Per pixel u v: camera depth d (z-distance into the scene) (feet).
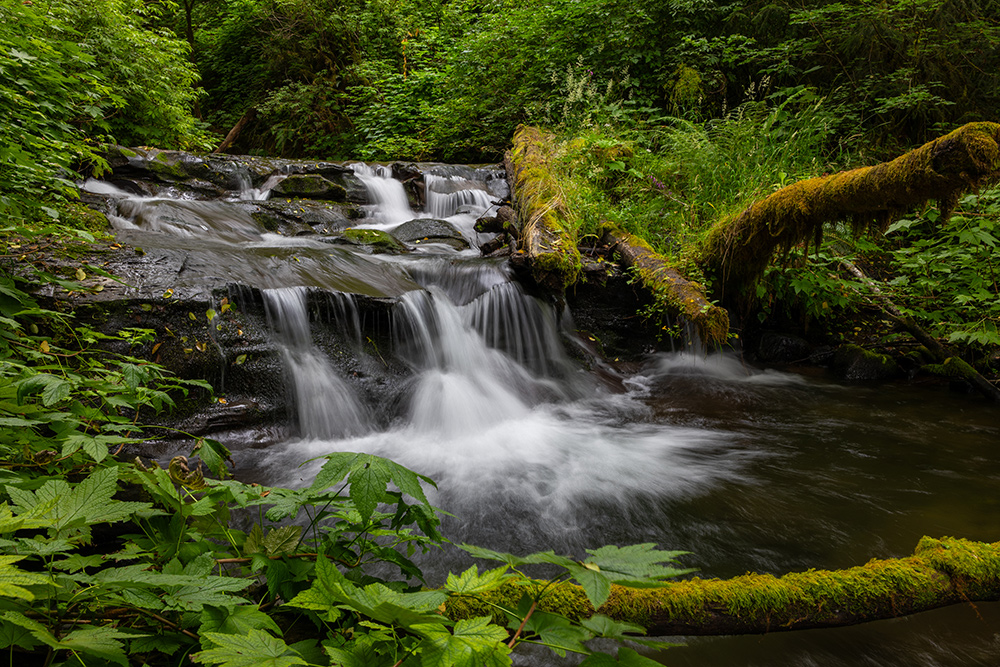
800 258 17.84
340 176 27.81
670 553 3.47
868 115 26.55
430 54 45.47
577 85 28.84
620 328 19.11
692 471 11.25
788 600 5.15
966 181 11.37
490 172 31.63
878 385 17.30
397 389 14.32
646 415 14.89
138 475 4.32
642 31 31.78
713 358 19.10
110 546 5.65
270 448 12.17
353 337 14.92
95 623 3.69
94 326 11.50
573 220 19.20
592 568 3.24
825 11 25.82
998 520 9.16
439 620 3.08
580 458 11.99
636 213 21.40
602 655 3.29
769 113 23.44
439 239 23.27
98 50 26.91
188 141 33.50
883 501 9.89
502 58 35.91
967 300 15.78
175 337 12.23
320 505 8.89
